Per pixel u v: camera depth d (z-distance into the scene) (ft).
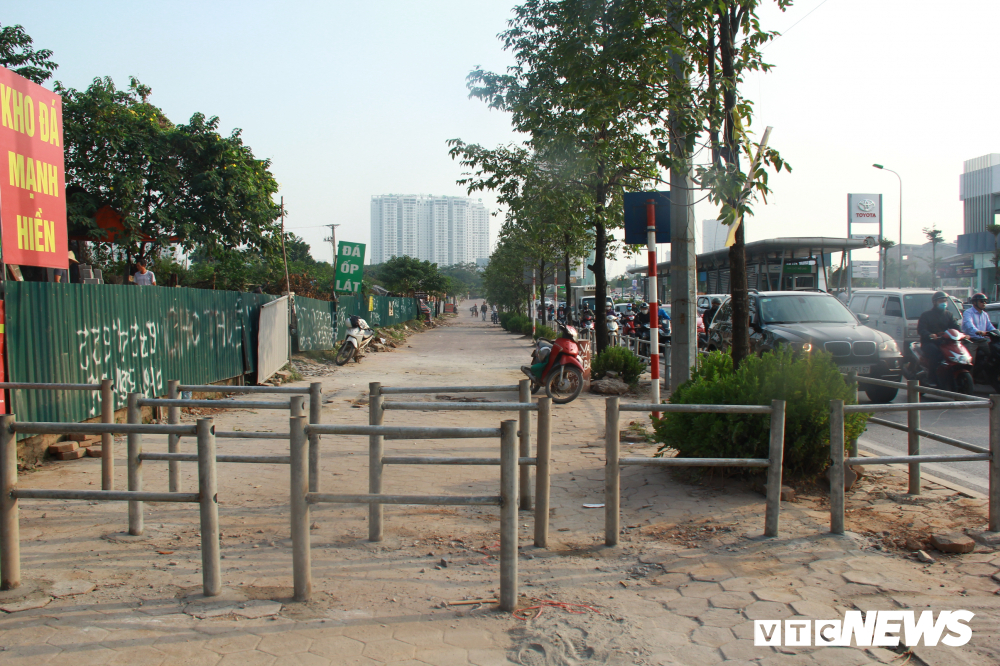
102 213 54.65
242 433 16.65
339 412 35.06
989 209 184.85
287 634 10.88
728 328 44.27
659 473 21.07
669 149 25.88
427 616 11.58
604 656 10.28
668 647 10.54
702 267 109.50
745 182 21.63
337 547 15.12
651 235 27.94
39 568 13.60
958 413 34.04
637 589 12.71
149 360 32.01
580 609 11.85
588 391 42.01
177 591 12.53
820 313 39.55
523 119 38.45
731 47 22.97
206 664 9.96
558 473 21.95
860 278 204.03
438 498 11.69
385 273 223.71
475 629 11.11
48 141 23.39
